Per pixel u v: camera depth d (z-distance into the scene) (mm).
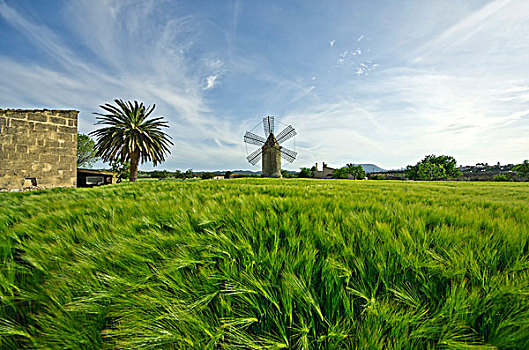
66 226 2484
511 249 1672
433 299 1311
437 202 4160
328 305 1306
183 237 1961
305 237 1946
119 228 2277
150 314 1208
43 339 1104
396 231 2092
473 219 2490
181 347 1053
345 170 60375
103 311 1229
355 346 1055
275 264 1526
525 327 1027
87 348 1078
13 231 2373
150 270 1536
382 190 7426
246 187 7914
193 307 1227
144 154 31094
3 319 1183
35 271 1628
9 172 14570
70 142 16828
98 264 1571
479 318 1190
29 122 15266
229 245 1764
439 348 1032
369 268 1503
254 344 1085
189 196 4637
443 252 1675
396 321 1115
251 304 1280
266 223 2289
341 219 2504
